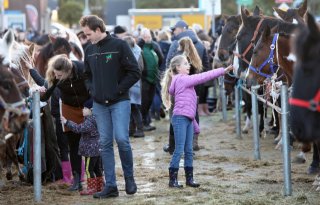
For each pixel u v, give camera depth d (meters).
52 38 12.12
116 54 8.64
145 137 14.99
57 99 9.66
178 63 9.42
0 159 10.03
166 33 18.06
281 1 19.22
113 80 8.63
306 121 5.94
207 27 31.34
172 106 11.93
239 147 13.25
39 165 8.84
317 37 5.97
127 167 8.88
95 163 9.28
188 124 9.47
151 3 55.72
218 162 11.62
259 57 9.98
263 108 14.28
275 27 10.04
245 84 12.07
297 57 6.08
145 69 15.38
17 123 7.59
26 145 9.85
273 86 10.02
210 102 19.55
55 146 9.91
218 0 21.86
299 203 8.47
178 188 9.45
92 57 8.73
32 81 10.02
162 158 12.10
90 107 9.22
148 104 15.75
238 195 8.98
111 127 8.81
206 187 9.48
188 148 9.52
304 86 5.97
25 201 8.92
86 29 8.62
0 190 9.64
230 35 14.60
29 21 32.34
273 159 11.77
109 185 8.91
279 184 9.66
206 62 13.12
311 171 10.31
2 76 7.53
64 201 8.86
